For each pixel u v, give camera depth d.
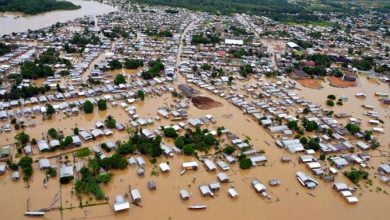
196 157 130.88
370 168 133.38
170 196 110.94
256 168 128.00
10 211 100.19
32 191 108.25
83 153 126.44
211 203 109.69
